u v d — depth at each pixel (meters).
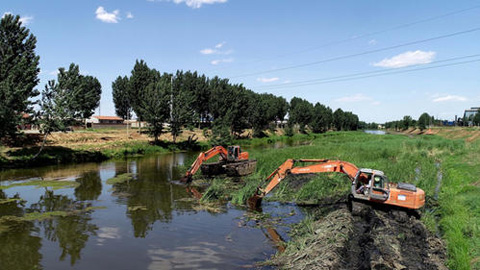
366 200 14.54
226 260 10.63
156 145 49.78
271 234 13.23
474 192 18.05
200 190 21.39
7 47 32.38
